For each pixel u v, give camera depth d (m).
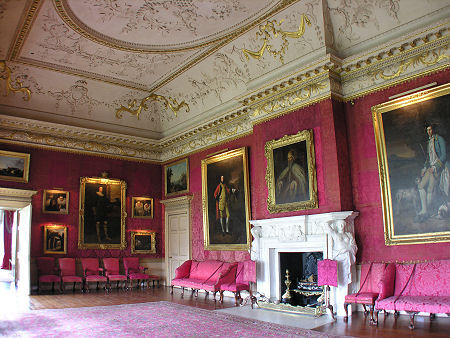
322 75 11.57
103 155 18.44
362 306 10.59
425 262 9.55
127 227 18.58
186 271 15.94
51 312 10.98
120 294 15.06
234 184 15.16
